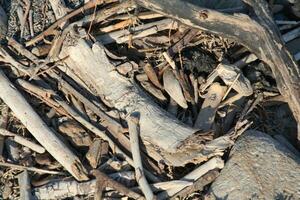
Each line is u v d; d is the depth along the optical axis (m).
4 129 2.21
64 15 2.33
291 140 2.20
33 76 2.27
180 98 2.20
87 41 2.24
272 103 2.24
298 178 1.98
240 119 2.14
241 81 2.20
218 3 2.34
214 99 2.21
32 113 2.20
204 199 2.03
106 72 2.21
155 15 2.31
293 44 2.35
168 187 2.07
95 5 2.33
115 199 2.07
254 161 2.03
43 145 2.17
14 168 2.16
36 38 2.32
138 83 2.24
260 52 2.17
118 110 2.19
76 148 2.19
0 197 2.12
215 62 2.30
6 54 2.29
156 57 2.30
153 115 2.13
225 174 2.04
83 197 2.11
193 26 2.19
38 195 2.10
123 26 2.33
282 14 2.43
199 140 2.06
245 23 2.13
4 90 2.23
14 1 2.44
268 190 1.97
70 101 2.25
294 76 2.12
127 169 2.12
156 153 2.11
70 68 2.26
